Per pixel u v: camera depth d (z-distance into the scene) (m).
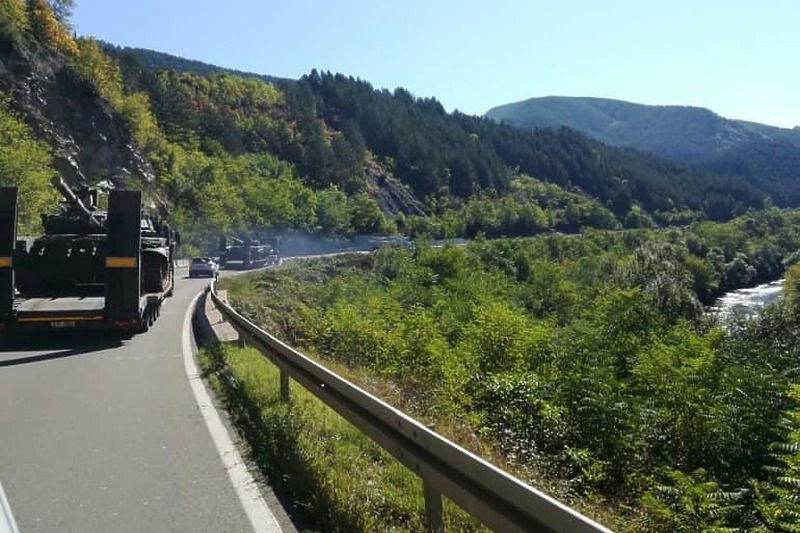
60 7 81.62
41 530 4.84
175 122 110.06
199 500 5.40
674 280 44.12
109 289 14.84
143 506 5.29
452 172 176.50
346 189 138.88
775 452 8.03
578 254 81.19
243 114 163.88
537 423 8.61
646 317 19.77
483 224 141.38
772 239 101.69
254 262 59.22
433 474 4.27
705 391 9.10
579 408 8.68
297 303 34.03
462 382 10.34
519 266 69.38
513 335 14.73
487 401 9.80
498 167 189.00
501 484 3.45
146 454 6.63
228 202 88.50
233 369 10.61
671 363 11.62
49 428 7.63
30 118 56.97
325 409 8.04
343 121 183.38
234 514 5.11
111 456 6.58
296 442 6.45
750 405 8.70
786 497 5.80
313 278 48.59
